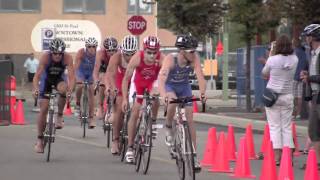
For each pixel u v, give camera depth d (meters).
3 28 86.38
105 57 31.92
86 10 87.44
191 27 54.78
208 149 25.86
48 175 22.75
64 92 26.77
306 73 22.92
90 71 33.78
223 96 65.88
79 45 86.88
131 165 25.08
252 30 47.34
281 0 40.03
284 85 24.58
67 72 29.11
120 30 87.94
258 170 24.39
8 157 27.06
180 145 20.77
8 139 33.28
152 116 23.14
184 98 20.69
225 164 24.09
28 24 86.69
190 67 21.83
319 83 22.58
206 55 97.88
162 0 54.84
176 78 22.03
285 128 24.80
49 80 26.56
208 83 89.81
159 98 23.03
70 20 86.88
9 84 41.12
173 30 55.31
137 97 23.67
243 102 54.03
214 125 41.78
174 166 24.91
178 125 20.98
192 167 19.89
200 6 54.16
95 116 37.97
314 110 22.88
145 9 87.69
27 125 40.81
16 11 86.44
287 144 24.75
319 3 38.75
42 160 26.25
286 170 19.77
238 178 22.55
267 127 27.27
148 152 22.88
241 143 23.12
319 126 22.92
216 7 54.94
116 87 26.17
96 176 22.61
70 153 28.44
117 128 26.88
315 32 22.73
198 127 40.59
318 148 23.05
